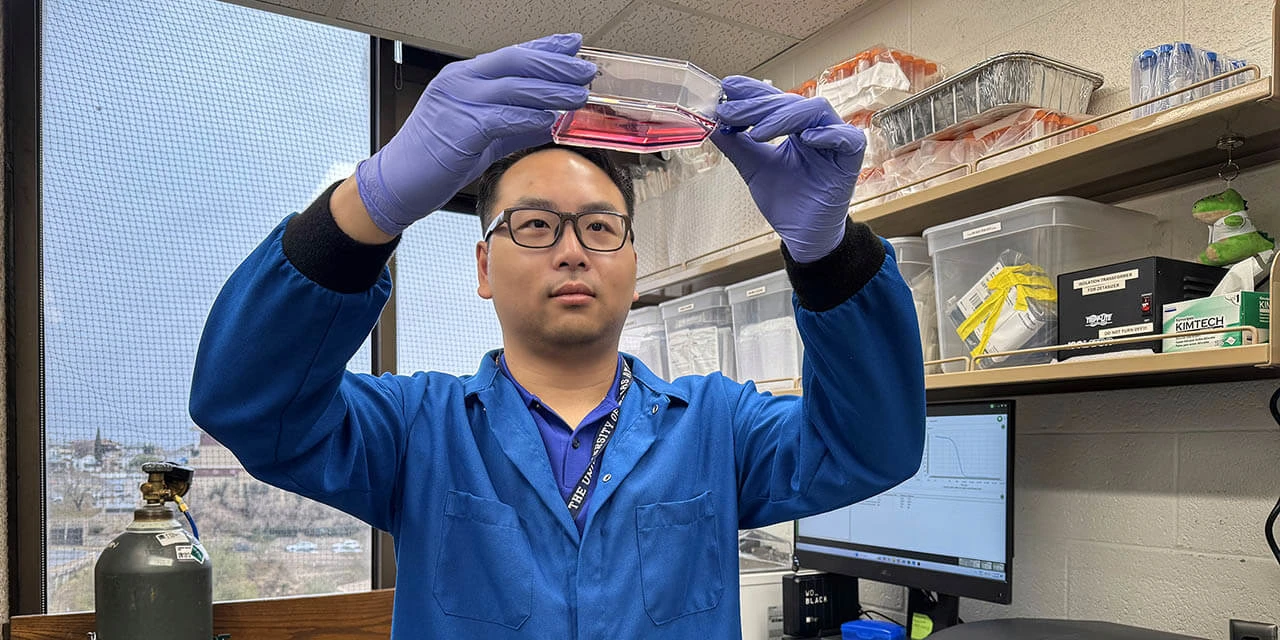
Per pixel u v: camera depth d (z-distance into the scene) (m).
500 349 1.08
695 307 2.09
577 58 0.71
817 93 1.86
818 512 0.95
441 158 0.69
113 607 1.47
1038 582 1.61
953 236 1.47
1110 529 1.50
